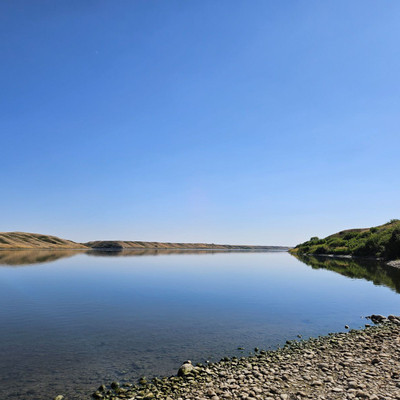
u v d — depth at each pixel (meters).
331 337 17.64
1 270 60.41
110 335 18.22
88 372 12.80
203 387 11.11
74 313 24.25
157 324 20.86
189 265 80.94
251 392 10.40
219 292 34.91
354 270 58.00
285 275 53.78
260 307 26.45
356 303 27.81
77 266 73.38
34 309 25.73
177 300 30.03
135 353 15.14
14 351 15.30
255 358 14.29
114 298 31.06
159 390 10.96
